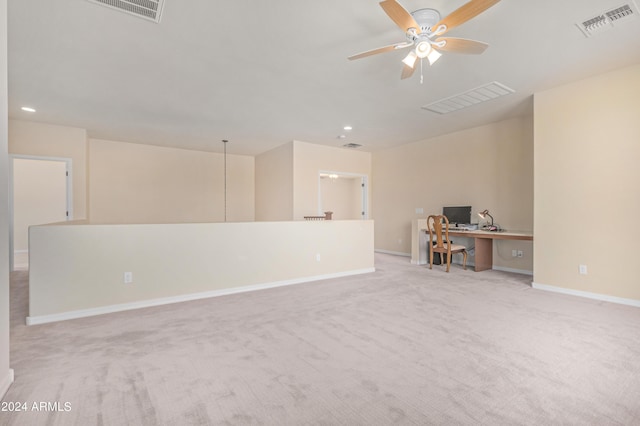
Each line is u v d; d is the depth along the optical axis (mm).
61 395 1686
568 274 3727
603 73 3410
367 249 5172
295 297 3639
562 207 3764
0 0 1731
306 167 6777
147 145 7031
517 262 5055
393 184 7312
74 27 2467
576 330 2584
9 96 3922
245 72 3312
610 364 2010
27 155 5004
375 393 1715
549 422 1466
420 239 5945
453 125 5441
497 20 2418
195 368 1986
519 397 1664
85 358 2117
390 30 2547
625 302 3299
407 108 4520
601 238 3465
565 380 1825
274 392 1727
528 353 2174
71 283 2953
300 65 3158
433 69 3273
